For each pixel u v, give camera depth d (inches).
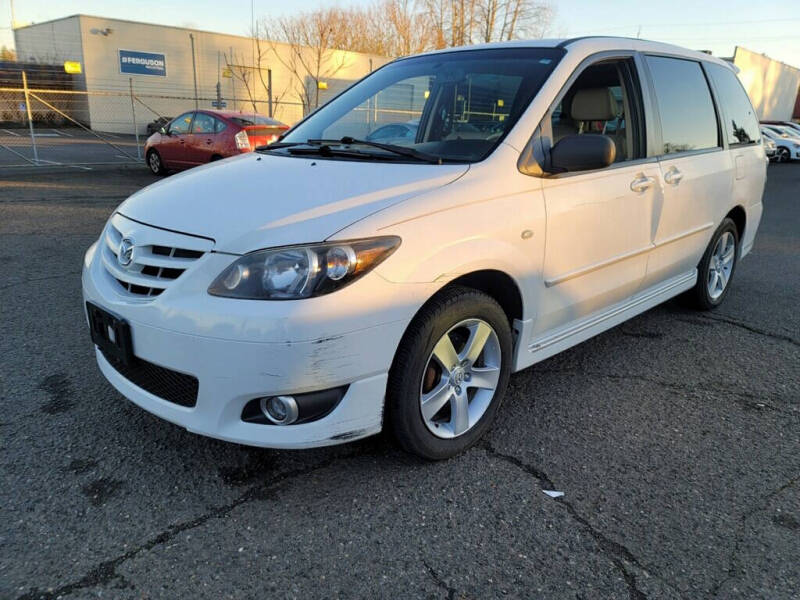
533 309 112.0
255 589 77.1
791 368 147.9
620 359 151.3
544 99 114.3
